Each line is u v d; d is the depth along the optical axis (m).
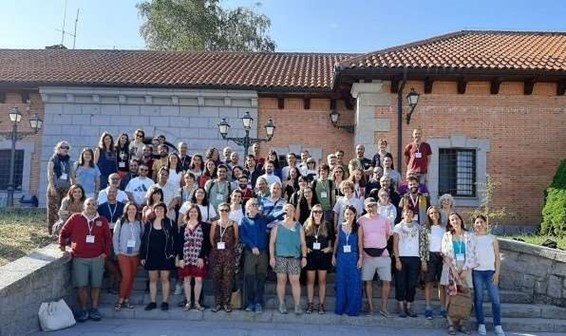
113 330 7.86
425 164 12.30
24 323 7.47
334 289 9.77
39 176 17.72
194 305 8.88
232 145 17.42
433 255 8.82
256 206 8.99
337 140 17.44
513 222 14.78
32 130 17.84
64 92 17.28
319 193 9.65
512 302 9.62
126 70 18.72
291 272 8.74
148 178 10.31
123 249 8.82
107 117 17.56
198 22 31.55
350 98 16.98
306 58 21.23
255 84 16.98
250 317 8.70
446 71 14.30
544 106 15.06
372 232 8.89
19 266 7.92
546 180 14.87
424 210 9.78
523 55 15.45
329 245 8.95
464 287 8.26
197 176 10.59
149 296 9.26
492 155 14.99
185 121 17.48
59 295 8.45
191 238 8.85
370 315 8.81
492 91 15.09
